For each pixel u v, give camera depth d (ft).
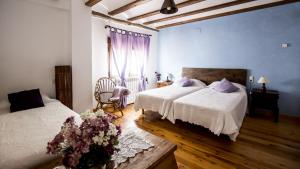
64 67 9.95
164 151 4.73
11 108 7.68
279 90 12.21
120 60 14.66
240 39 13.50
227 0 10.70
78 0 10.15
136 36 15.96
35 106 8.24
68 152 3.03
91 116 3.60
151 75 18.81
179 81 15.39
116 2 11.09
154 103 10.97
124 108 14.38
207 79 15.28
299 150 7.72
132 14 13.47
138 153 4.60
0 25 8.10
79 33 10.37
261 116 12.28
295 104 11.71
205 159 7.07
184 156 7.30
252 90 12.34
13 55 8.59
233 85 12.47
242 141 8.58
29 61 9.12
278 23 11.82
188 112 9.27
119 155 4.43
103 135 3.26
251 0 10.23
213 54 15.03
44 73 9.71
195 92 12.24
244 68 13.55
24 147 4.58
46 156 4.43
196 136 9.19
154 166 4.25
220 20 14.33
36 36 9.21
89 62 11.05
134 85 16.22
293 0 10.72
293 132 9.59
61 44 10.14
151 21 15.38
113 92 13.02
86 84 11.05
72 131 3.12
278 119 11.65
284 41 11.73
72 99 10.47
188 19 15.24
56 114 7.29
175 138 8.96
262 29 12.46
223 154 7.43
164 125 10.72
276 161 6.90
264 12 12.26
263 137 9.00
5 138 5.06
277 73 12.18
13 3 8.36
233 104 9.14
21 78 8.95
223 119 7.99
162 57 18.86
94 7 11.79
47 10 9.43
